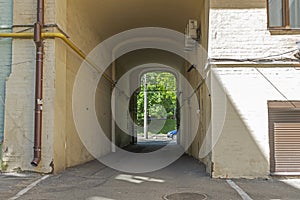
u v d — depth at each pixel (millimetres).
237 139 7930
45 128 7965
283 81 7992
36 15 8242
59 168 8352
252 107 7980
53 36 8062
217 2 8211
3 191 6410
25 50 8219
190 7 10688
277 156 8000
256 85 8008
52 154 7945
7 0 8430
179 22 12312
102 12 11336
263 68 8031
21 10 8273
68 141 9180
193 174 8672
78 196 6145
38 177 7641
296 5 8203
